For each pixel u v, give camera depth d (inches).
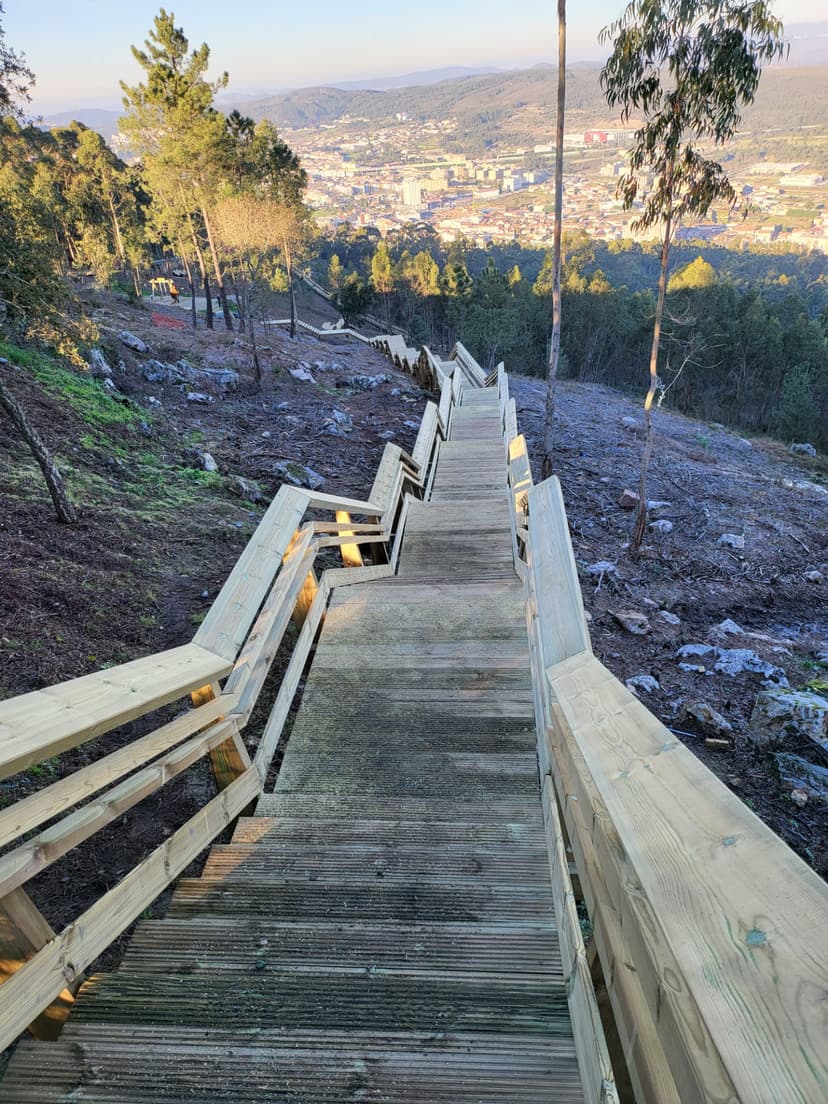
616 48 339.6
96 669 162.1
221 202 713.0
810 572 394.0
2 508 233.9
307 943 71.6
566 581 87.1
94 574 208.8
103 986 65.4
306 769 120.5
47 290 260.4
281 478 369.1
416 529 265.6
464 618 173.6
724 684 242.5
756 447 824.9
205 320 1169.4
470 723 130.7
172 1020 60.9
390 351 960.3
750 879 26.6
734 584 374.9
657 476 555.5
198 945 71.7
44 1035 61.9
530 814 104.0
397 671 150.6
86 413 361.7
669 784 35.8
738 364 1485.0
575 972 51.7
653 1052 29.2
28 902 54.9
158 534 256.4
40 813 53.6
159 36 733.3
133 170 1318.9
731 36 311.3
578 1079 52.1
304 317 2128.4
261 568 115.4
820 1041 19.6
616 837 36.2
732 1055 20.4
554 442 606.9
